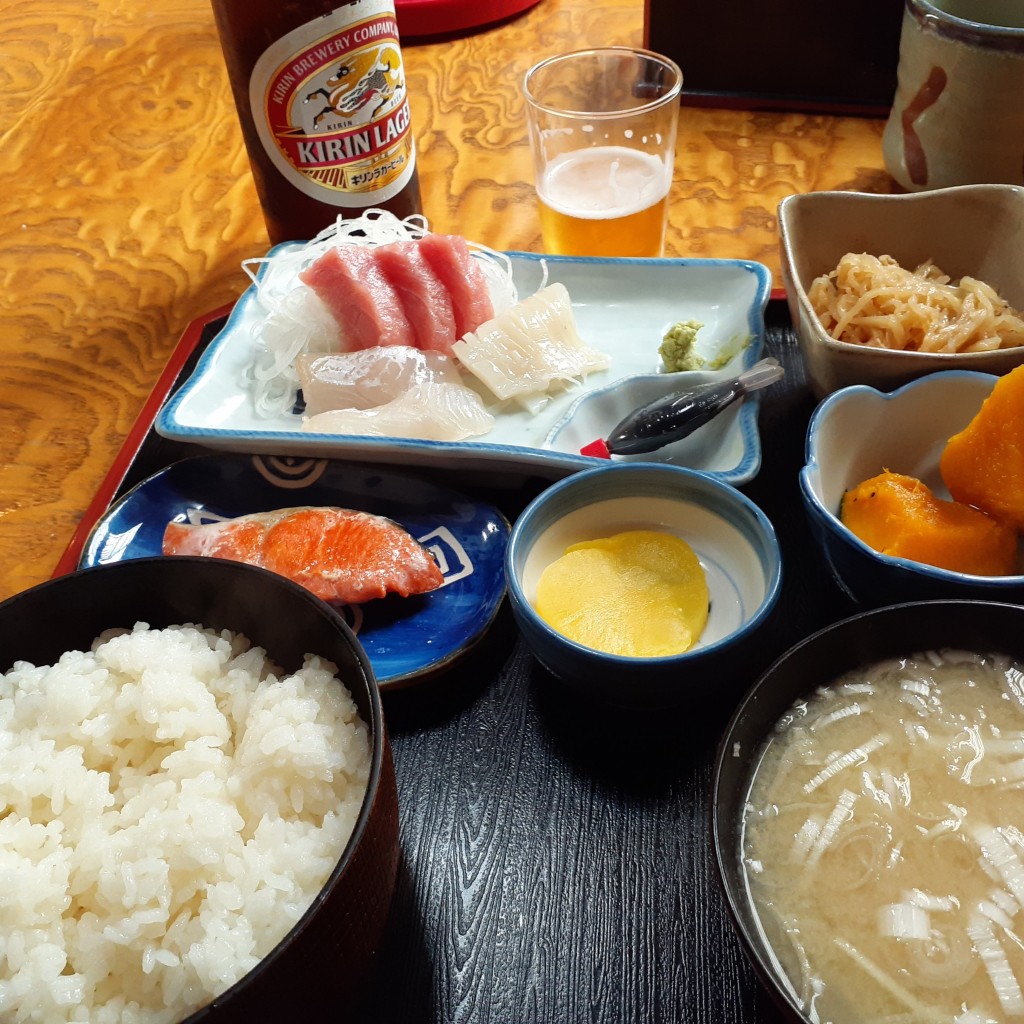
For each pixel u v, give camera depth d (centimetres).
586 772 28
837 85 51
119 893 23
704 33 51
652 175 43
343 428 36
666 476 31
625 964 25
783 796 25
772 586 28
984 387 32
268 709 26
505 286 42
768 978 20
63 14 65
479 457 35
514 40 59
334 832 24
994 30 38
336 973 22
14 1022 22
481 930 25
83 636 27
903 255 39
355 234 44
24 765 25
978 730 25
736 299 41
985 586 27
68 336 43
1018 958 22
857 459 33
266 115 41
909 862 24
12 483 37
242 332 41
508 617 32
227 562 26
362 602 32
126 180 52
